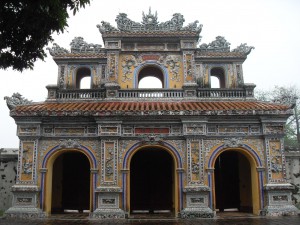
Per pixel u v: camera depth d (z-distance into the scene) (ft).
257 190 67.36
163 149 71.87
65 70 82.02
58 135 68.64
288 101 71.05
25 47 29.63
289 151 78.69
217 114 66.85
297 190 75.51
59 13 28.60
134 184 77.15
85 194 76.89
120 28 79.30
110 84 75.66
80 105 72.18
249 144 68.74
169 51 79.77
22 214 64.59
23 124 68.18
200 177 66.59
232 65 82.69
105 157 67.31
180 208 65.92
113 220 61.98
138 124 68.90
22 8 27.20
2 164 77.30
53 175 77.00
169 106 69.97
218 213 71.97
